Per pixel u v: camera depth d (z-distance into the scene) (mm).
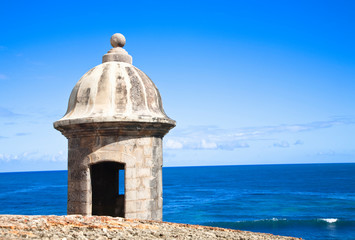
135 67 8094
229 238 6133
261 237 6797
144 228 6172
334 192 65562
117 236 5324
